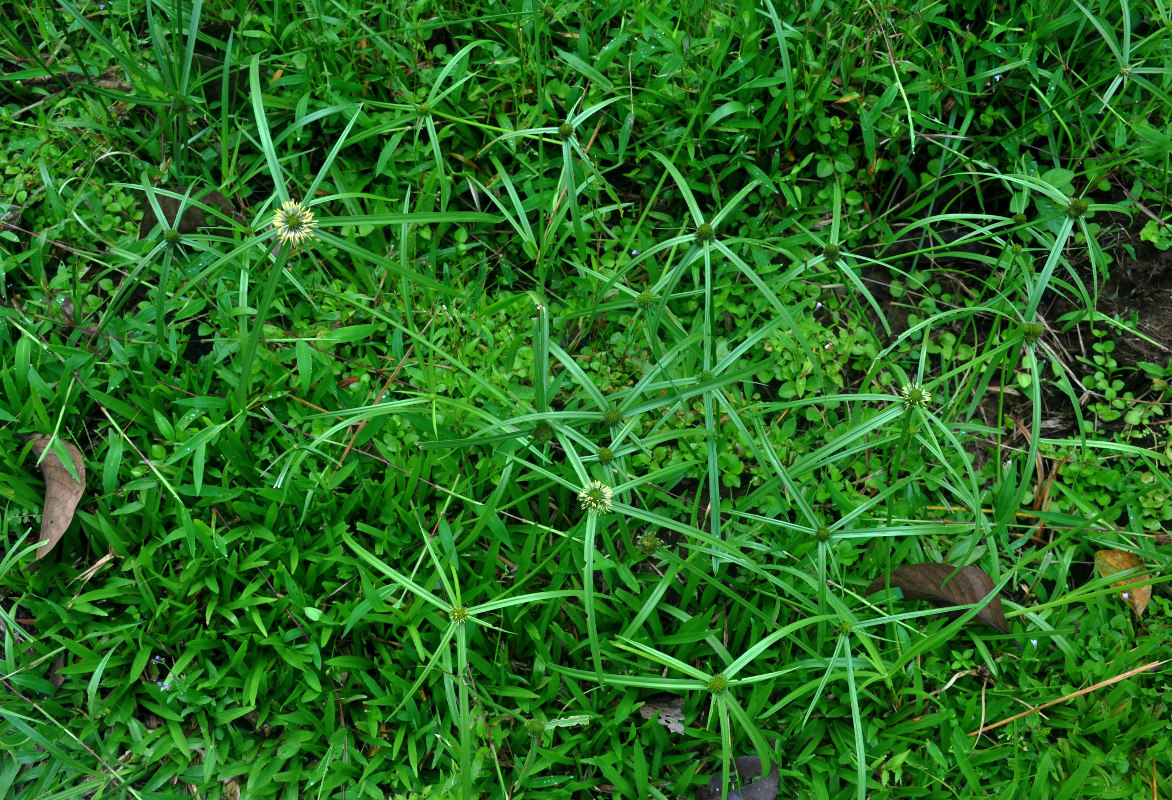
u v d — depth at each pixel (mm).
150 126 637
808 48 612
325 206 618
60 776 531
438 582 556
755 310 613
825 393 603
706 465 577
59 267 599
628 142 633
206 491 553
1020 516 596
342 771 534
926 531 534
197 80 598
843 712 550
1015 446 613
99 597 540
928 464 592
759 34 611
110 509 558
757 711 537
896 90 601
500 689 543
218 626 552
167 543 553
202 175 625
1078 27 628
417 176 623
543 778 534
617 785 531
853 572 571
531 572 554
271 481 560
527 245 603
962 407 617
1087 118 635
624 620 553
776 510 571
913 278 626
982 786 542
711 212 637
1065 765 549
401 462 563
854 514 529
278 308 592
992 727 540
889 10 625
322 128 627
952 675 559
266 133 516
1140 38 637
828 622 540
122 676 543
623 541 559
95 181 613
